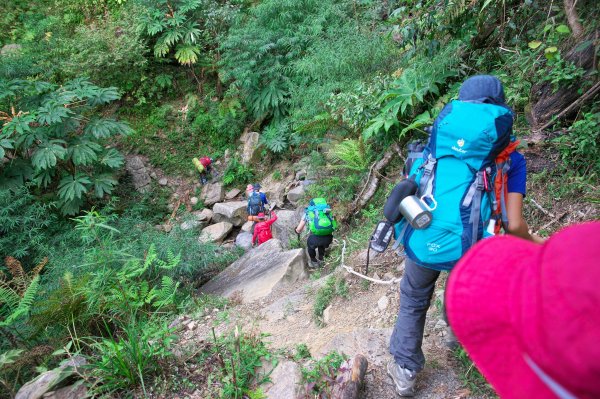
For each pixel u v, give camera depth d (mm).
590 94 3928
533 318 588
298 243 7230
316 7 9602
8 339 4008
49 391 2812
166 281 4730
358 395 2613
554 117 4137
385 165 6363
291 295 4629
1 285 4355
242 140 11227
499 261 731
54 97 8734
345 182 6969
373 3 8062
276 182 10266
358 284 4156
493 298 696
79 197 8672
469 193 2025
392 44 6984
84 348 4047
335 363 2863
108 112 11570
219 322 4367
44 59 10844
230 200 10633
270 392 2752
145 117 11680
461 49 5598
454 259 2084
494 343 698
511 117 1991
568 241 584
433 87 5477
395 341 2496
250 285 5246
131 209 10023
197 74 12133
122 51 10852
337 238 6258
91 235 5832
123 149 11125
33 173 8688
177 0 11344
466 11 5055
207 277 6836
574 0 3982
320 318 4008
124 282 4461
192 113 11695
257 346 3207
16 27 12734
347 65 7246
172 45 11836
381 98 5852
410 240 2191
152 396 2898
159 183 10922
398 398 2623
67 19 12773
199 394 2893
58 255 6734
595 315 514
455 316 750
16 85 8891
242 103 11344
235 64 10117
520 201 2096
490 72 5289
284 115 10617
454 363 2775
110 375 2938
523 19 4992
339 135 7492
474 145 1979
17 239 7535
